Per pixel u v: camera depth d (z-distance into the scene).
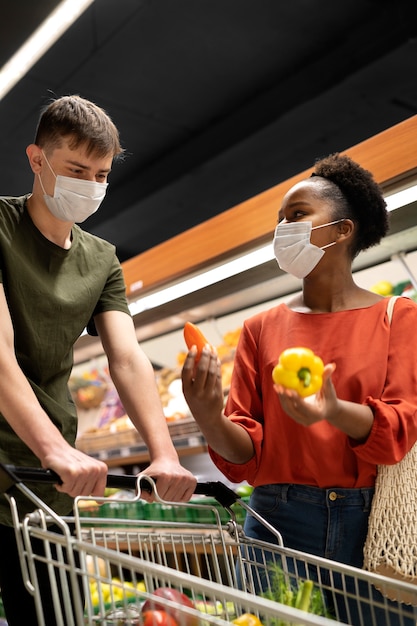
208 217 8.69
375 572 1.63
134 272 3.89
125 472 4.97
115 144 1.92
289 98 6.47
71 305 1.90
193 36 5.91
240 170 7.57
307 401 1.50
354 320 1.84
